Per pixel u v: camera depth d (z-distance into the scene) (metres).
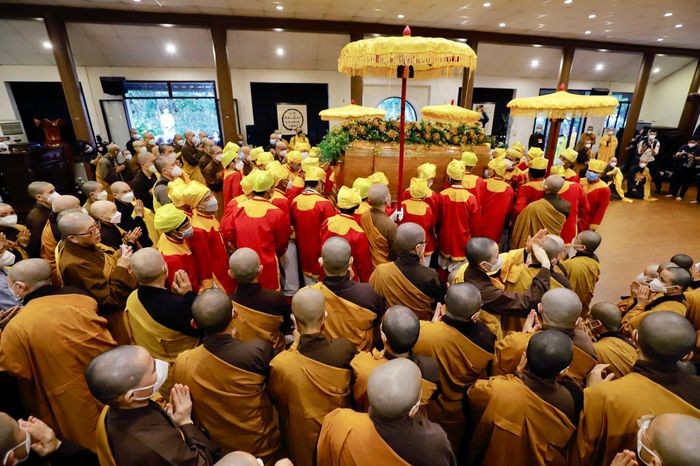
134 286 2.22
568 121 13.63
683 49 12.27
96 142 9.00
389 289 2.09
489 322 2.05
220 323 1.42
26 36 8.65
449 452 1.07
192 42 9.55
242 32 9.30
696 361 2.14
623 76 13.55
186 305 1.82
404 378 1.03
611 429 1.25
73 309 1.71
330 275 1.91
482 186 3.79
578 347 1.57
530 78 12.95
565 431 1.28
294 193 4.10
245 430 1.49
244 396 1.44
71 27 8.48
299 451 1.55
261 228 2.86
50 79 9.77
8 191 5.70
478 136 4.21
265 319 1.95
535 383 1.30
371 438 1.05
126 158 6.32
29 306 1.67
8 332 1.60
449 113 4.90
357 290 1.91
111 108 10.42
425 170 3.42
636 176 8.63
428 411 1.71
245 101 11.17
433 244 3.54
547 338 1.26
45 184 3.17
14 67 9.50
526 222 3.36
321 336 1.50
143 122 10.80
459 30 10.06
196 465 1.14
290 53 10.35
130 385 1.06
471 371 1.64
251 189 2.98
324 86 11.53
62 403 1.69
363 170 3.87
